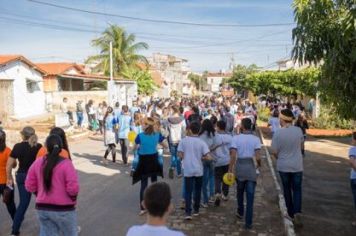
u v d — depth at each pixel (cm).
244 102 3120
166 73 9144
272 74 3822
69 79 4025
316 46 747
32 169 544
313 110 3231
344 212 918
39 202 533
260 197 1034
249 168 786
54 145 543
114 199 999
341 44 687
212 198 986
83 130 2641
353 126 2756
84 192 1067
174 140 1236
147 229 308
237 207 888
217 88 13725
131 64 5116
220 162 927
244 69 8175
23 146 719
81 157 1648
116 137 1478
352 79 708
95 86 4403
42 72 3397
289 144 792
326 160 1616
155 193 311
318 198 1041
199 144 830
